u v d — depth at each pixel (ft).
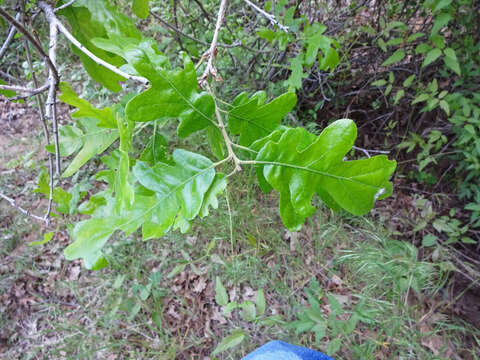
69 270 10.09
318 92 11.38
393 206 10.76
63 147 3.10
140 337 8.60
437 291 8.46
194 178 2.27
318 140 2.08
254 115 2.54
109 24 3.50
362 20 9.76
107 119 2.58
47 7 2.92
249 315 6.45
